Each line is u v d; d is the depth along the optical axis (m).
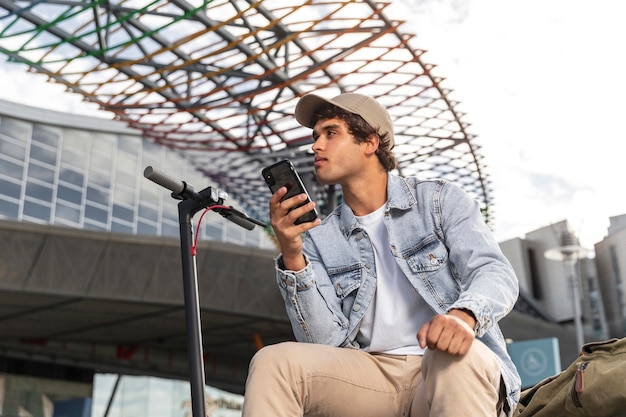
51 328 23.44
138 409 27.00
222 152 21.12
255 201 22.36
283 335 24.64
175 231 42.03
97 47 15.84
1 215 34.75
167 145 19.20
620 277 29.56
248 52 16.94
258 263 21.78
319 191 21.64
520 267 35.72
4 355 24.28
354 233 2.15
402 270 2.02
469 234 1.98
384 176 2.18
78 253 19.78
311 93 2.12
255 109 16.56
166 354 27.06
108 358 25.91
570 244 19.25
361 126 2.12
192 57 16.97
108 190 39.53
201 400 1.83
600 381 1.90
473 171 19.25
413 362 1.96
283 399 1.73
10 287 19.06
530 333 25.77
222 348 26.98
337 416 1.88
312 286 1.98
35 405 25.00
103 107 16.67
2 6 14.34
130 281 20.38
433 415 1.57
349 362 1.88
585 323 31.77
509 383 1.73
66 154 38.44
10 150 36.16
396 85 15.95
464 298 1.66
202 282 21.22
